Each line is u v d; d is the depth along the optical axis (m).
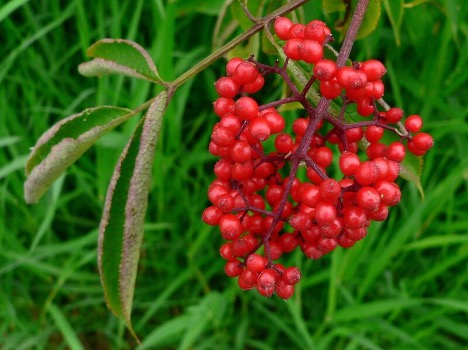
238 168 0.15
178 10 0.31
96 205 0.39
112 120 0.17
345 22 0.22
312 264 0.37
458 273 0.37
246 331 0.38
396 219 0.37
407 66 0.37
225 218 0.15
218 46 0.27
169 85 0.16
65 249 0.35
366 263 0.37
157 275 0.39
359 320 0.35
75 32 0.39
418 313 0.36
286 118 0.34
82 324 0.39
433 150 0.34
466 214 0.35
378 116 0.16
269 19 0.17
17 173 0.37
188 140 0.38
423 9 0.32
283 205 0.15
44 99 0.38
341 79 0.14
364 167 0.14
